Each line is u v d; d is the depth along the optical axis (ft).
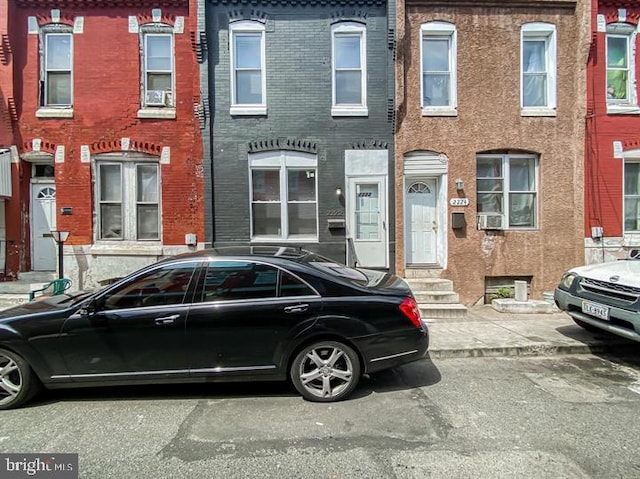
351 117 27.58
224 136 27.35
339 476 8.76
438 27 27.71
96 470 9.06
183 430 10.90
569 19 28.09
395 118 27.48
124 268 27.81
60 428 11.04
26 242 28.37
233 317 12.50
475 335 19.16
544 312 24.73
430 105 28.43
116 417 11.69
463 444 10.07
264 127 27.45
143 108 28.07
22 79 27.73
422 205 28.76
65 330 12.21
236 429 10.93
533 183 28.60
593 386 13.84
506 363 16.31
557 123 28.19
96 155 27.81
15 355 12.15
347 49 28.02
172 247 27.89
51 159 28.12
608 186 28.09
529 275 28.30
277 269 13.07
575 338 18.54
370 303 12.86
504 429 10.82
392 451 9.77
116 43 27.89
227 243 27.40
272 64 27.43
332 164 27.53
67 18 27.73
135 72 27.89
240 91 27.81
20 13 27.71
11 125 27.61
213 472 8.95
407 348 13.01
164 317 12.37
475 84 27.86
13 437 10.58
